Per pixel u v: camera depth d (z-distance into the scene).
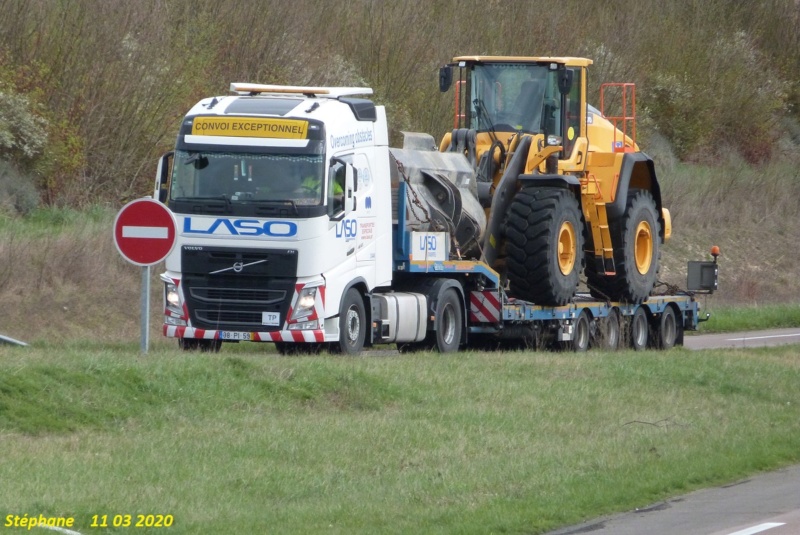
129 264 74.88
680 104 164.00
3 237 70.69
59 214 80.69
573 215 69.50
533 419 44.56
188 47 99.06
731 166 160.62
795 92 192.12
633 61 161.50
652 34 171.12
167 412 39.72
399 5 121.69
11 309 65.31
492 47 132.12
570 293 69.44
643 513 33.66
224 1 104.31
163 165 57.47
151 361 43.16
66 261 70.94
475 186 67.44
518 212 67.56
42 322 65.50
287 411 42.47
